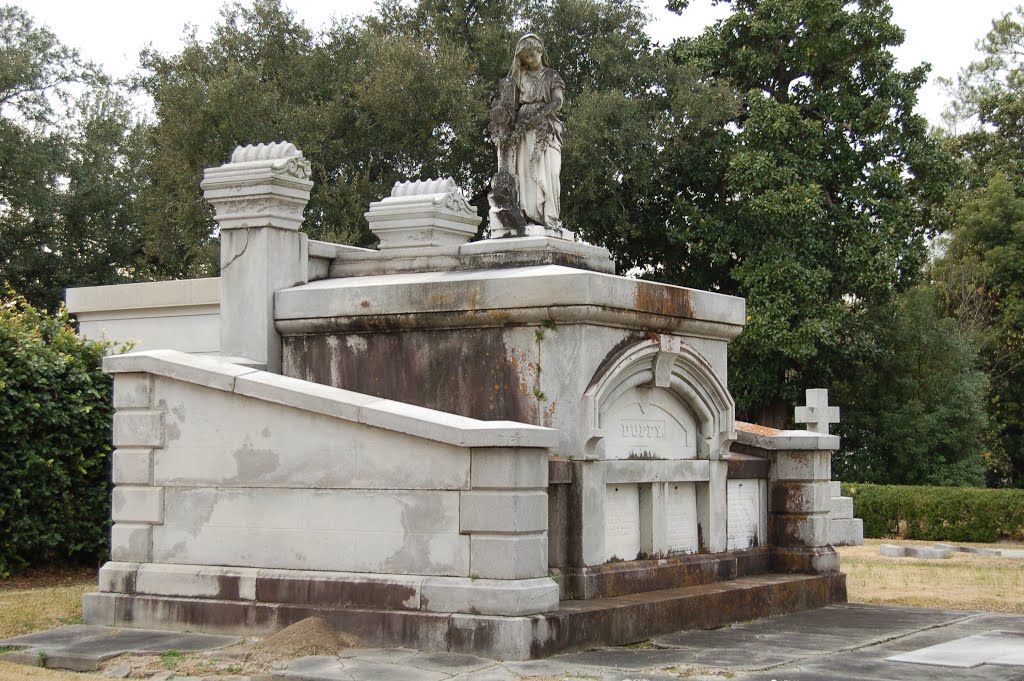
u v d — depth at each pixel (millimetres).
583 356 10094
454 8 35719
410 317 10906
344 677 7910
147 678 8281
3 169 39844
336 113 31469
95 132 43312
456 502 8867
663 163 33312
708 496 11766
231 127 30578
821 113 33531
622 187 33781
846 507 22625
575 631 8953
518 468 8711
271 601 9531
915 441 34031
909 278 33562
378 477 9234
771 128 31812
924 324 34781
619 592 10195
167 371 10242
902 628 10867
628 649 9227
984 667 8781
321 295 11531
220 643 9219
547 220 12203
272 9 33469
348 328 11398
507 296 10312
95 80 43344
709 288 35938
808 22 33344
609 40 33812
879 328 34469
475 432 8719
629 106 31797
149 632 9789
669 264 35750
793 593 11891
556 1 34188
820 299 31406
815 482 12773
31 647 9188
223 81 30266
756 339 30938
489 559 8695
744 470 12445
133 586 10180
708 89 32781
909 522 25641
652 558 10906
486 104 33250
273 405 9766
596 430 10039
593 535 10039
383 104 31016
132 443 10406
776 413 35469
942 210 37281
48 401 13805
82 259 42531
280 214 12039
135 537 10312
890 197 32938
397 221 14523
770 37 33969
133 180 43156
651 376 11000
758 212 31016
